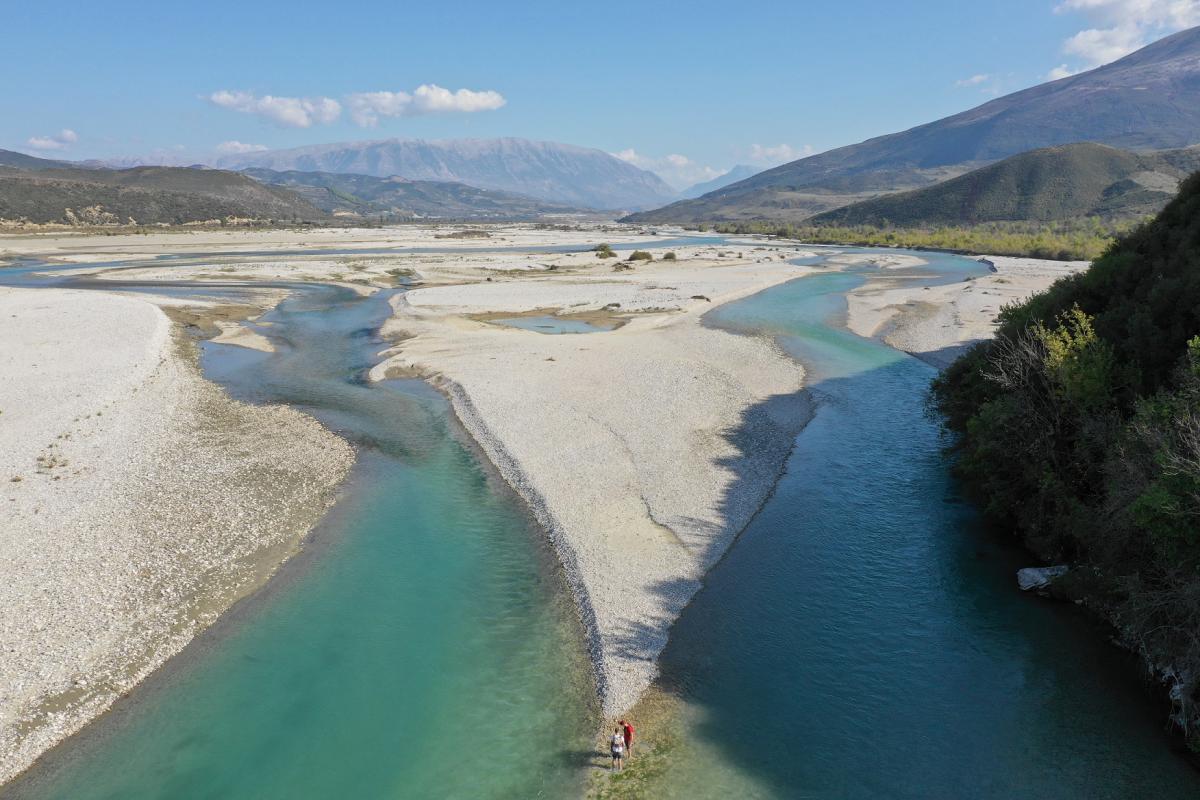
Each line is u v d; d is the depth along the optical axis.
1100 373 25.06
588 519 28.27
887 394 44.75
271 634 21.67
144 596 23.16
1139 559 20.30
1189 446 18.59
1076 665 20.06
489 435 37.47
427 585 24.33
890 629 21.80
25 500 29.02
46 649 20.23
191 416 41.03
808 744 17.52
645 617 22.19
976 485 29.09
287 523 28.53
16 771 16.52
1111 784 16.23
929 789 16.20
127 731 17.83
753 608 22.78
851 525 28.19
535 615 22.67
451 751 17.33
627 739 17.05
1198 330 25.28
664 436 36.88
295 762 16.92
